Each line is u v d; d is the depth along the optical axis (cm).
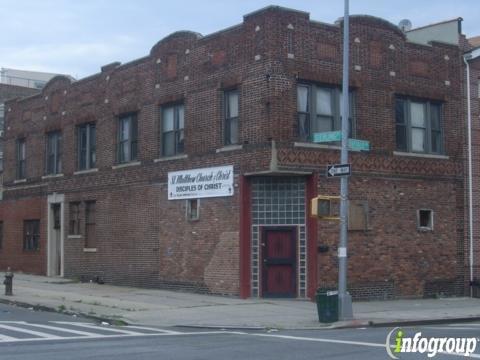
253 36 2394
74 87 3312
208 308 2148
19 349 1367
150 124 2830
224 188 2469
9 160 3803
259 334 1673
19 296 2473
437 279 2667
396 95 2622
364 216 2491
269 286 2395
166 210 2731
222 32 2519
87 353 1313
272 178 2414
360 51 2525
